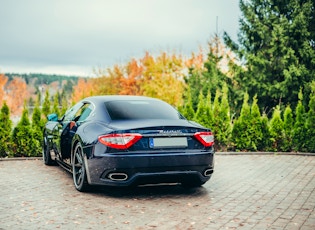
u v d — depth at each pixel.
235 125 11.34
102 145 5.19
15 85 70.56
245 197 5.55
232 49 23.30
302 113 11.20
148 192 5.87
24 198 5.41
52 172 7.55
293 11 22.48
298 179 6.93
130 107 5.90
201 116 11.52
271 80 22.56
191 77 25.80
